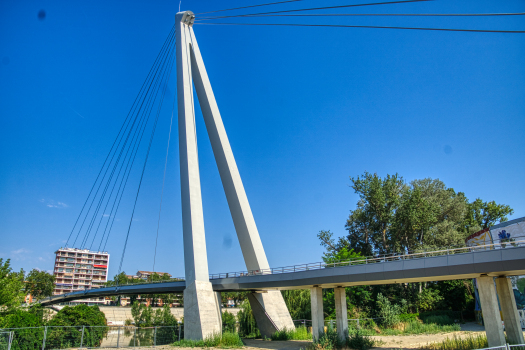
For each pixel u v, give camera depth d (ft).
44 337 95.66
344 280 101.55
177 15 185.98
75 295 225.56
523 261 76.64
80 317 126.93
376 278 96.22
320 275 107.04
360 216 209.15
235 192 161.48
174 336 131.75
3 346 83.97
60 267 504.84
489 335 80.28
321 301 112.06
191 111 164.76
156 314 198.18
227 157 167.43
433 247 167.53
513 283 128.36
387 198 198.29
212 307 133.90
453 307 177.27
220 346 111.55
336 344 97.14
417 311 171.32
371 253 208.44
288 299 175.94
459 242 178.50
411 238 191.42
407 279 95.81
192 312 130.31
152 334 126.82
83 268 522.88
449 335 113.80
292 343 119.96
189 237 141.59
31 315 110.42
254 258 151.53
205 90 178.60
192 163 154.30
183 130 158.92
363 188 200.03
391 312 145.07
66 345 105.81
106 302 459.73
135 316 194.08
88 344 111.86
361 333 116.67
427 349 86.53
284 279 117.29
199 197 150.30
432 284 182.91
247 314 157.07
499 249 80.07
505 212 224.12
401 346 94.43
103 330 120.88
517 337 84.28
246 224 155.94
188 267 138.92
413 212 179.22
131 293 182.50
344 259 172.96
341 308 107.55
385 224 201.26
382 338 114.21
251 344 119.96
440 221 208.23
